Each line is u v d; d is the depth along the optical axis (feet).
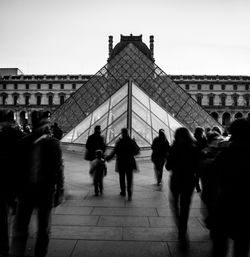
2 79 408.67
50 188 17.57
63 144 93.97
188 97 112.06
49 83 405.80
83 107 111.04
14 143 17.56
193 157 21.88
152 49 377.50
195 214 27.32
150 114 85.92
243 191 14.55
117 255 18.70
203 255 18.80
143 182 42.98
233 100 400.26
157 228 23.61
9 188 17.65
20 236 17.53
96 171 34.78
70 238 21.44
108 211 28.14
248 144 15.08
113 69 119.55
